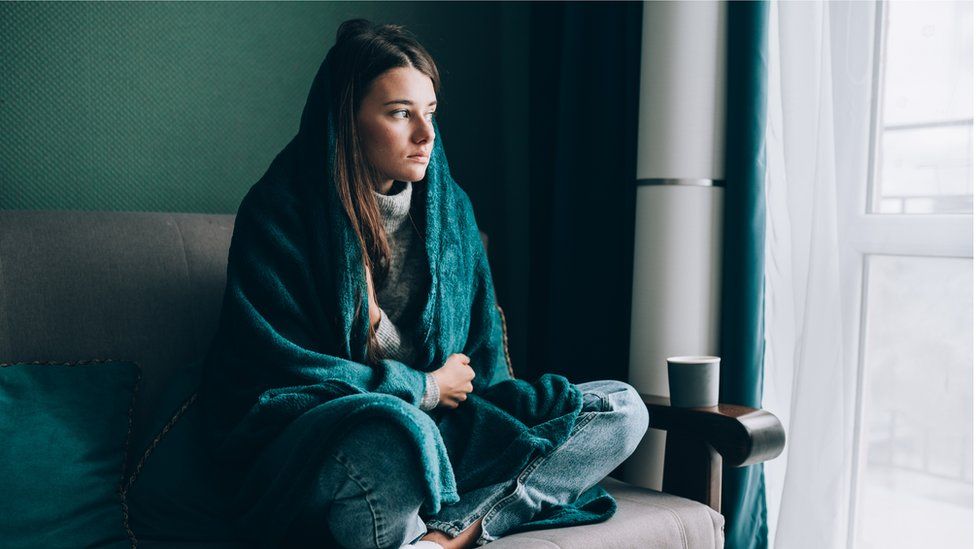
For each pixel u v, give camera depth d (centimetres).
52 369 138
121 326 148
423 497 109
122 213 156
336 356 137
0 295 138
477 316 162
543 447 134
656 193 174
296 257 138
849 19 169
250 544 127
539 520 133
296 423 119
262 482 123
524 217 236
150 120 179
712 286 175
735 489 169
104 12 172
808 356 166
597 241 208
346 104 143
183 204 184
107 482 133
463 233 161
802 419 167
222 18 188
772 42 176
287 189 144
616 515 137
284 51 197
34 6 165
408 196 150
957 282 168
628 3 198
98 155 173
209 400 140
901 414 177
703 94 172
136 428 147
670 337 174
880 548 182
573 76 207
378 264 146
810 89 168
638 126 189
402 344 146
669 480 154
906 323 175
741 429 142
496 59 230
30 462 126
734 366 171
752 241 171
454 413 146
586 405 143
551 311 212
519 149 235
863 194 171
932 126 166
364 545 110
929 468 175
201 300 158
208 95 186
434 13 218
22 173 165
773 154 177
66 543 124
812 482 166
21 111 164
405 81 142
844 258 173
